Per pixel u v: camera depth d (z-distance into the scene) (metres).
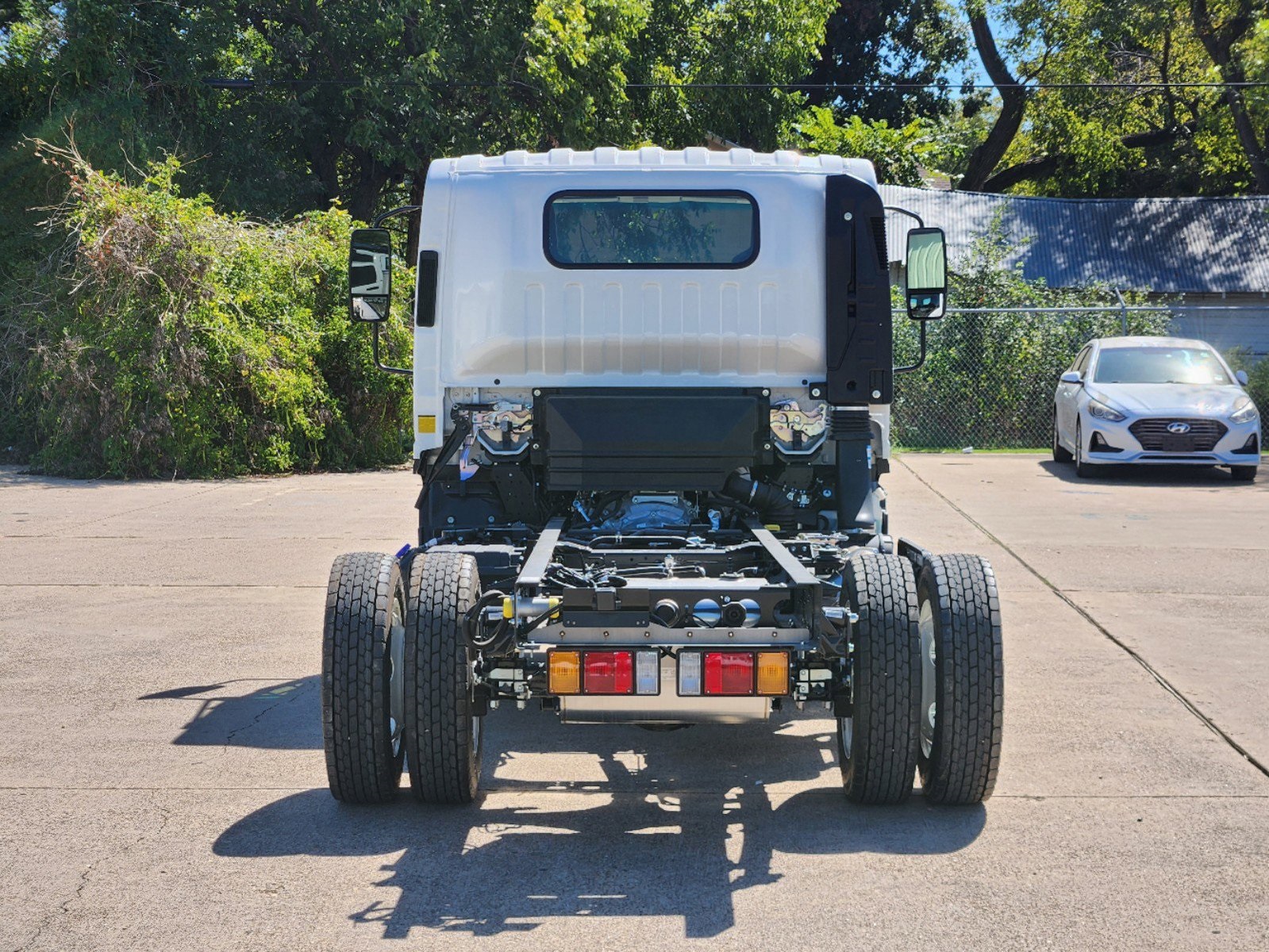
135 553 11.20
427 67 23.98
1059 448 18.77
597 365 6.39
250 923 4.09
